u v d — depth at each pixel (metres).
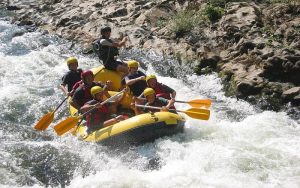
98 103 13.12
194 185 11.02
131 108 14.02
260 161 11.91
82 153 12.71
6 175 11.77
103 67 15.58
